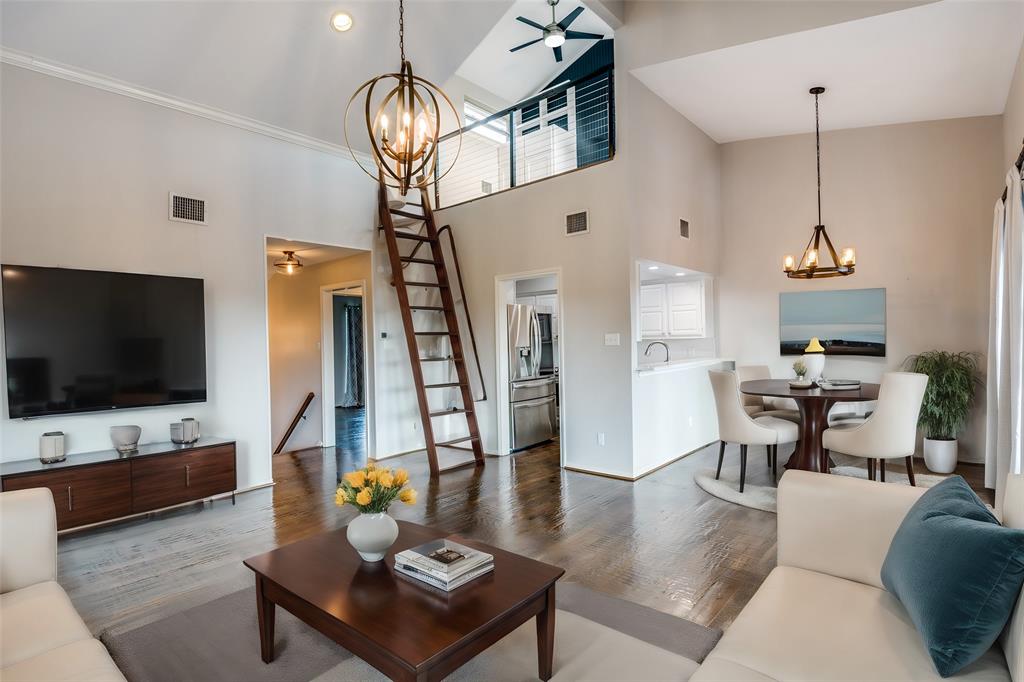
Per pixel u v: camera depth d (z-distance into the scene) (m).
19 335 3.47
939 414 4.91
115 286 3.88
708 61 4.46
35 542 2.05
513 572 2.01
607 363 4.91
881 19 3.68
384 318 5.98
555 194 5.26
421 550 2.08
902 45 3.99
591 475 4.96
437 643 1.55
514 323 6.04
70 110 3.77
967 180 5.28
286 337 7.28
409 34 4.55
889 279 5.62
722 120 5.77
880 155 5.68
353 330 10.67
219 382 4.51
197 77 4.14
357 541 2.08
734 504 4.04
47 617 1.77
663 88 5.05
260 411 4.76
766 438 4.25
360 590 1.89
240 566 3.09
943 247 5.36
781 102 5.20
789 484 2.06
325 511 4.07
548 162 8.29
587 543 3.33
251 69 4.27
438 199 6.49
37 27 3.43
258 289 4.78
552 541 3.37
